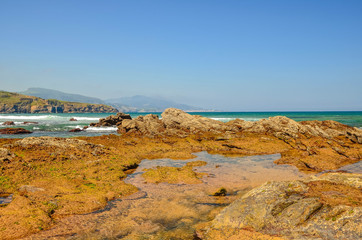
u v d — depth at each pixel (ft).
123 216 39.29
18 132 157.17
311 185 37.55
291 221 29.89
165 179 59.67
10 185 48.85
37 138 75.00
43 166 60.70
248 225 32.01
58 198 43.50
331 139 115.96
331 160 79.00
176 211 41.39
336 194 33.40
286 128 121.29
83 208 40.93
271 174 66.59
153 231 34.55
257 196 35.22
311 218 29.27
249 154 97.04
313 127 132.16
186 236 33.09
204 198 47.62
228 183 57.98
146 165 77.36
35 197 42.78
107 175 60.49
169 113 164.35
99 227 35.47
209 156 92.89
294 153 91.20
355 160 83.20
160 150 98.37
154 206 43.55
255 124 134.51
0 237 31.04
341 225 26.71
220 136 122.93
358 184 36.50
